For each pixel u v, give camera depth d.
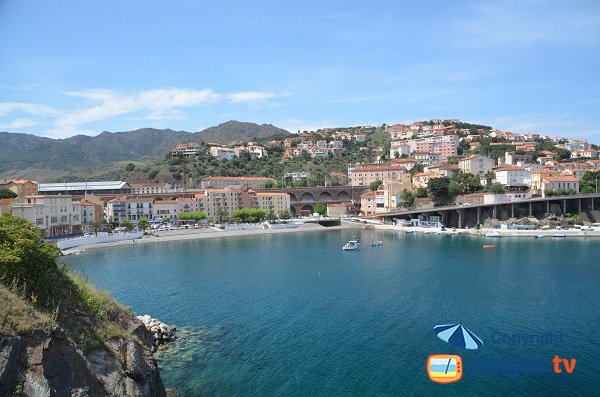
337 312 89.38
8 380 37.19
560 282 109.56
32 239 56.16
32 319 42.97
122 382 49.25
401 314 87.00
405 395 56.47
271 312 90.38
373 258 152.38
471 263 137.88
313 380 60.56
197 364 65.81
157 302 98.75
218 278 123.50
